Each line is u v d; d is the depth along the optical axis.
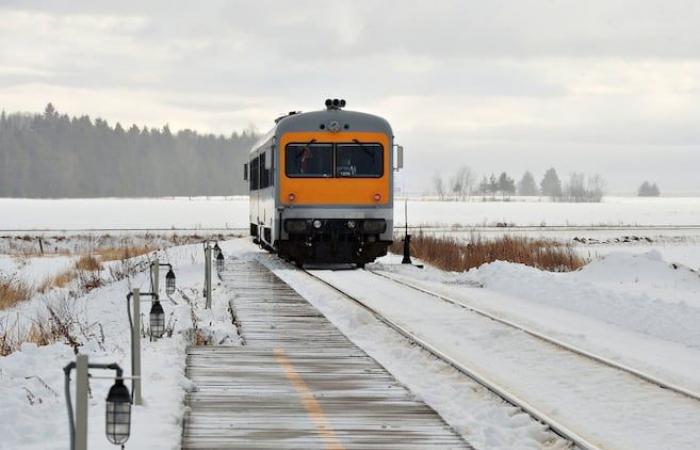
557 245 122.25
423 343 41.00
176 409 27.48
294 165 84.56
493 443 25.36
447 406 29.95
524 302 63.25
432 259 106.06
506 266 76.38
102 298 73.38
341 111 85.38
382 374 34.53
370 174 85.06
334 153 84.81
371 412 27.98
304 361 37.50
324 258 85.44
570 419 29.08
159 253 111.19
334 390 31.36
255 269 87.19
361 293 65.50
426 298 62.12
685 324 47.88
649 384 33.62
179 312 51.59
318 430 25.70
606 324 52.28
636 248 131.50
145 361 35.28
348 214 84.69
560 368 37.16
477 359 39.81
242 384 32.34
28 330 57.03
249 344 42.53
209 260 56.44
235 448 23.64
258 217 104.19
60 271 102.31
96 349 40.59
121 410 18.48
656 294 64.19
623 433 27.36
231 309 55.34
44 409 27.88
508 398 29.84
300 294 64.69
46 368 35.66
